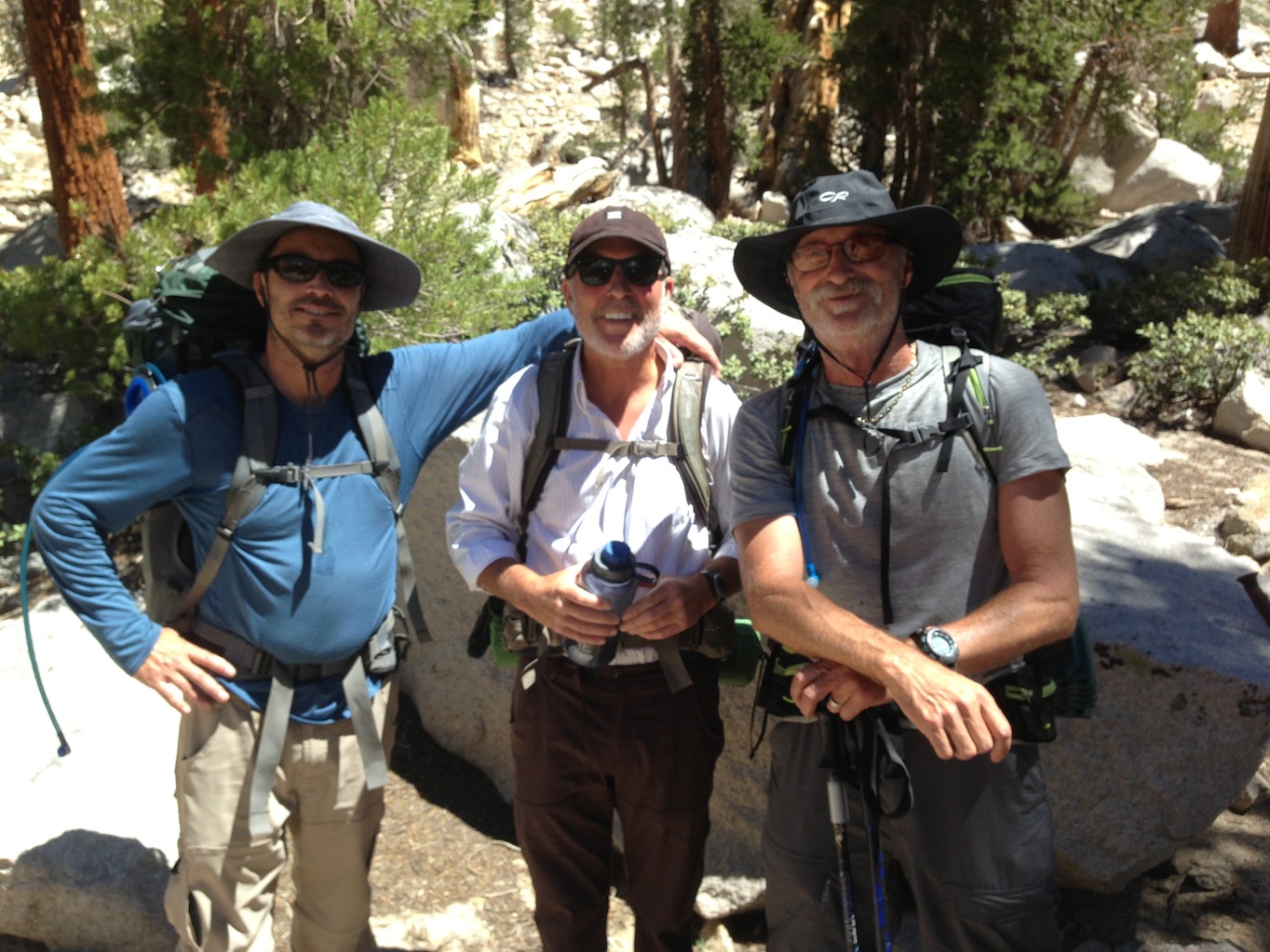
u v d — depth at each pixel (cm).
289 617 258
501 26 1952
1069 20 1288
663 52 1555
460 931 349
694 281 634
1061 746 323
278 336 257
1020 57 1261
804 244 227
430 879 371
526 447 268
